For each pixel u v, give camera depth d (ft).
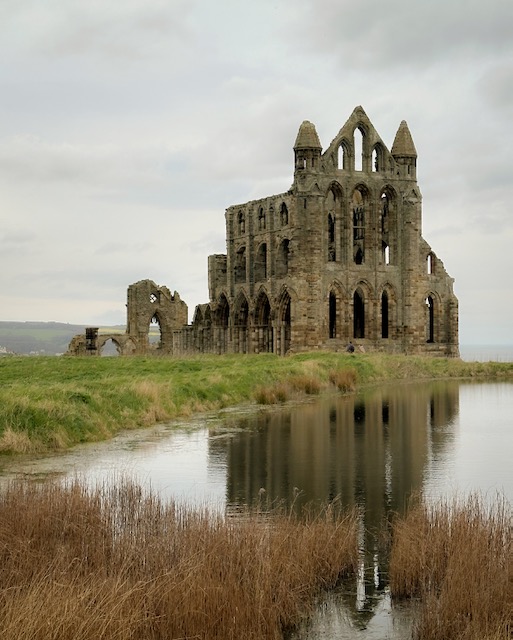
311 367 205.26
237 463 98.63
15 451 102.22
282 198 308.81
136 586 48.14
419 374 248.73
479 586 50.01
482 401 171.94
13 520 59.36
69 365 222.28
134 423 126.93
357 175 308.60
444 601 49.73
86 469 92.99
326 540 59.52
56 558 52.75
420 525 61.16
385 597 55.11
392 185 316.19
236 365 215.51
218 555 53.26
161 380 164.45
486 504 75.46
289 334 315.17
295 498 80.28
